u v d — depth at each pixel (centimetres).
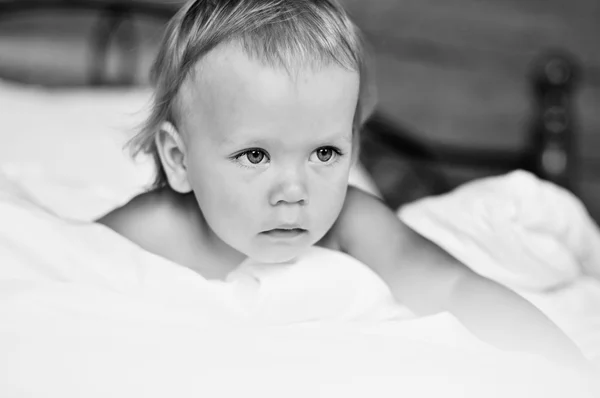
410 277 94
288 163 75
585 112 247
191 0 87
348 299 86
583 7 246
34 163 147
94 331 70
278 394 64
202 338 71
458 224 117
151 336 70
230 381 64
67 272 83
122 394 62
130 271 85
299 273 85
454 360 71
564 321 95
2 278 80
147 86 209
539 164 207
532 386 68
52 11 213
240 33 76
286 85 73
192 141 80
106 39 215
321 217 77
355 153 89
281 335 73
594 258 126
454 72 240
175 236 92
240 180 76
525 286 107
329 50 76
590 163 249
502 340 84
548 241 114
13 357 65
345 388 65
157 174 95
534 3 244
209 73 77
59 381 63
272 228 77
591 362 81
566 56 246
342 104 76
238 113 74
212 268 93
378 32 234
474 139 242
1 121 161
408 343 74
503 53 243
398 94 237
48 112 167
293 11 79
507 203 117
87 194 120
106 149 153
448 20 238
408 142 217
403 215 125
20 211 86
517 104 244
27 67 212
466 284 90
